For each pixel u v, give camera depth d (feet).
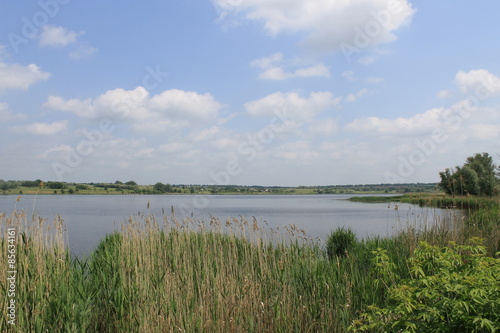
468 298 12.87
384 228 83.51
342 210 178.19
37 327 18.52
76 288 21.84
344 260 31.45
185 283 23.90
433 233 34.53
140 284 22.56
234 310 20.45
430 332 13.26
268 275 25.59
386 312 14.42
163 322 19.27
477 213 47.16
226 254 30.66
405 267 27.32
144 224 32.40
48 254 24.94
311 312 21.08
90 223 96.22
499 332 12.33
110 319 20.93
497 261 14.53
